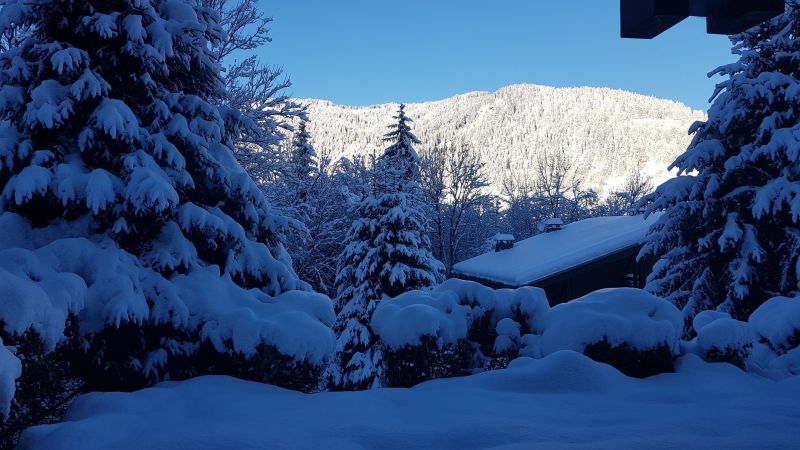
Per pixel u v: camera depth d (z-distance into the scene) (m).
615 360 5.88
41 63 7.27
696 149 15.30
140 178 6.73
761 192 13.64
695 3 2.08
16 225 6.63
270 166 17.72
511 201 55.84
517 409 4.43
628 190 58.09
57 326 4.60
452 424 3.99
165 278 6.89
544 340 6.18
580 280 23.86
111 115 6.91
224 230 7.54
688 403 4.73
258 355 5.81
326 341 6.03
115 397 4.84
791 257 13.53
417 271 19.61
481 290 6.87
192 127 8.07
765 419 4.02
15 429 4.20
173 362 6.32
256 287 8.18
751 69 15.34
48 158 6.79
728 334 6.39
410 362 5.92
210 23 9.23
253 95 17.09
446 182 40.97
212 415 4.51
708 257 15.30
